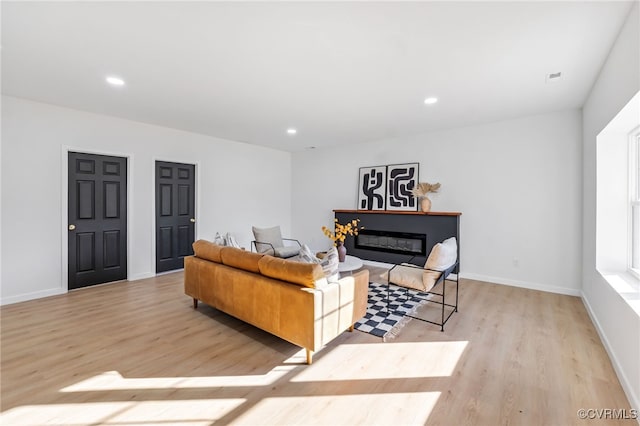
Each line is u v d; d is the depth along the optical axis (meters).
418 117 3.94
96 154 3.91
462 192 4.46
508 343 2.45
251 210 5.93
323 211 6.22
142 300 3.45
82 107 3.60
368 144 5.51
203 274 3.02
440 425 1.57
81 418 1.60
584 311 3.14
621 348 1.95
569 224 3.67
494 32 1.98
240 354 2.29
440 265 2.81
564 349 2.35
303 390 1.86
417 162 4.90
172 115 3.93
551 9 1.74
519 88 2.93
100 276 3.99
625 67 1.89
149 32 2.00
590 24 1.88
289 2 1.70
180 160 4.76
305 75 2.67
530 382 1.93
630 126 2.41
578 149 3.58
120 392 1.82
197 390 1.85
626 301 1.88
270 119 4.09
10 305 3.22
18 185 3.31
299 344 2.19
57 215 3.58
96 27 1.95
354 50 2.23
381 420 1.61
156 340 2.49
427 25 1.91
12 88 3.01
